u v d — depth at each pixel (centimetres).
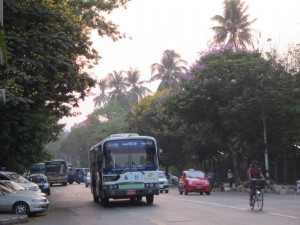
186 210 1820
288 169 3841
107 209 2038
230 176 3984
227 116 3388
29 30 1952
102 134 8538
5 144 2275
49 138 3712
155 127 5481
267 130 3409
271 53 3462
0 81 1820
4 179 2300
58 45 1989
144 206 2092
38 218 1762
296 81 3381
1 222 1502
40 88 1972
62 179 5775
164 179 3509
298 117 3306
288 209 1747
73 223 1518
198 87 3528
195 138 5019
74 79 2178
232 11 5203
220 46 3959
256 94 3244
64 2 2178
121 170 2111
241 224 1302
